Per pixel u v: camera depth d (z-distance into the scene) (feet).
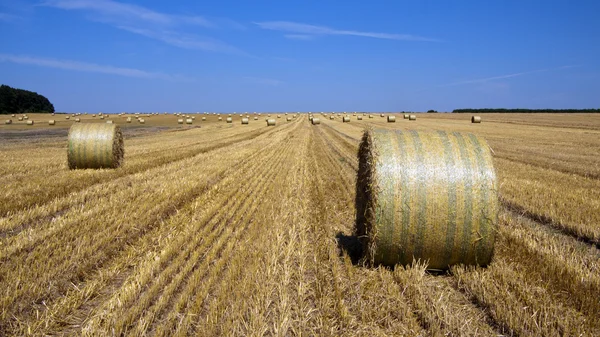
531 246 22.74
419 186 19.93
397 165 20.25
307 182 44.24
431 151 20.61
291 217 30.12
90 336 14.46
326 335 14.51
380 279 19.61
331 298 17.25
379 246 20.38
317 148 79.87
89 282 18.63
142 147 79.56
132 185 39.78
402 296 17.38
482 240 19.77
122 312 15.94
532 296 16.58
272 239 24.31
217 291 17.87
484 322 15.52
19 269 19.21
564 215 28.89
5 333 14.69
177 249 22.79
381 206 20.07
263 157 65.72
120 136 52.24
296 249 23.15
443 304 16.26
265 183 43.86
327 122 188.24
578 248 23.06
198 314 15.93
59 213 29.76
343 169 52.80
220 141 95.25
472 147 20.90
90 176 44.06
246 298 16.96
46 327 14.99
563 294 17.11
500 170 49.62
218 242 23.59
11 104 317.63
